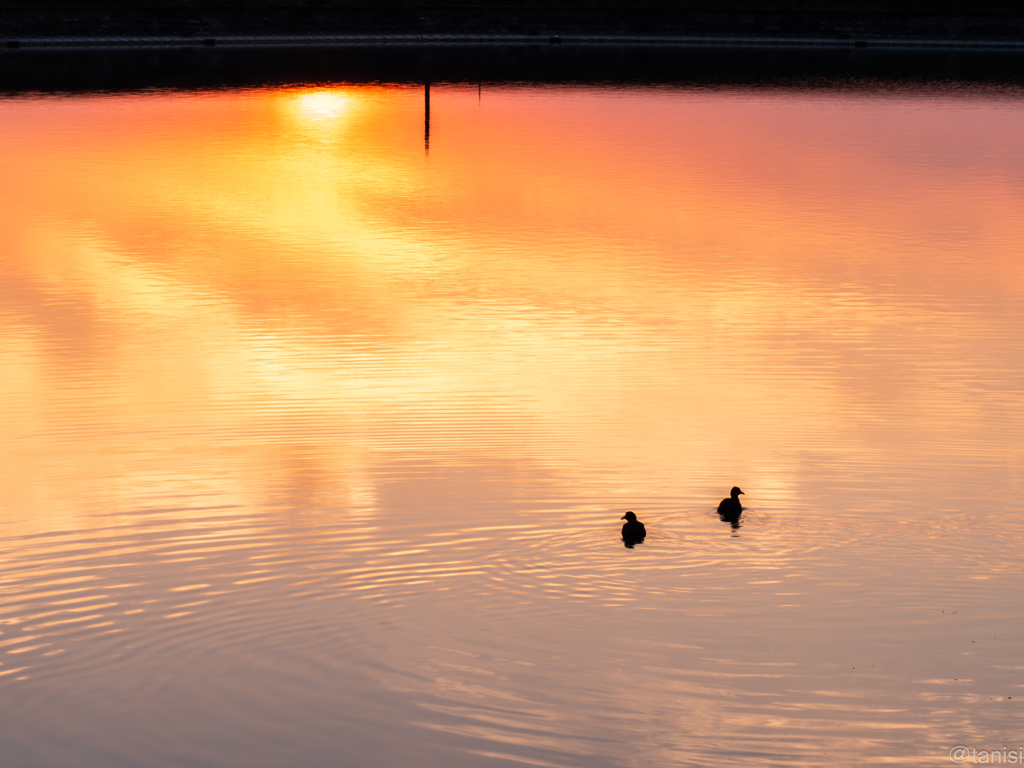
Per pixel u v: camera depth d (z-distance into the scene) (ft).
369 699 62.90
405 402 109.81
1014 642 68.39
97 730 61.11
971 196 218.18
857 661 66.59
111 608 72.23
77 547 80.38
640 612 71.31
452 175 241.35
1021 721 61.41
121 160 255.91
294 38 629.10
